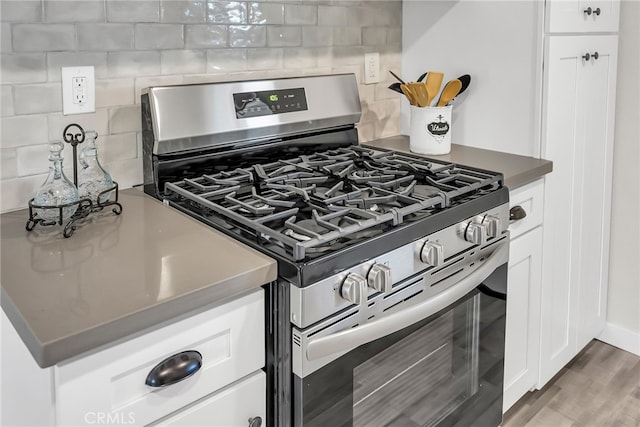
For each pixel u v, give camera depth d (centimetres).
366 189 147
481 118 206
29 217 132
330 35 199
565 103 197
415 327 136
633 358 248
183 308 96
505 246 164
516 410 215
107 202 137
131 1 150
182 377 98
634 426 206
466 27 204
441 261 130
